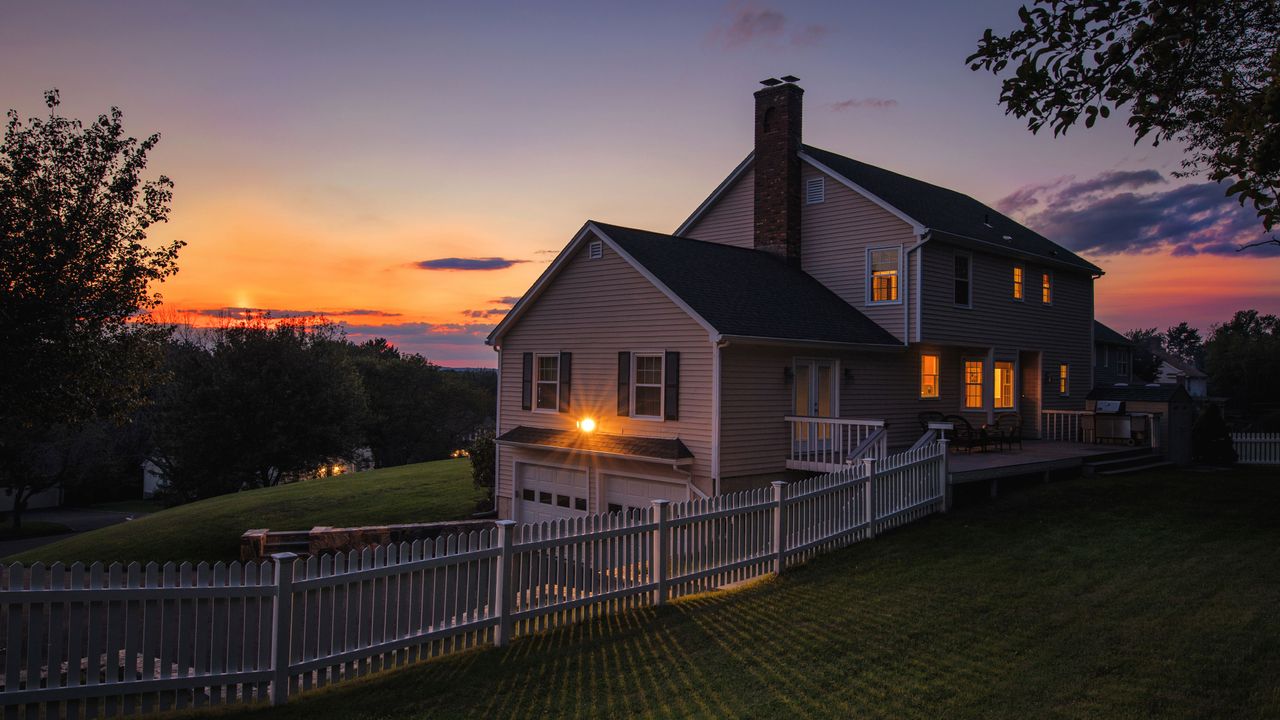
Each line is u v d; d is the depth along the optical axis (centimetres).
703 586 1029
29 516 4334
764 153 2192
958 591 925
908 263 1917
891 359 1964
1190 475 1767
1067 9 576
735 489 1556
